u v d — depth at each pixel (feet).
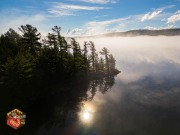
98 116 146.61
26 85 156.15
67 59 222.89
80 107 166.50
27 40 195.21
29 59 176.45
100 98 192.65
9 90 145.59
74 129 124.67
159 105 166.61
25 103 156.66
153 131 119.85
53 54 203.62
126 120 137.59
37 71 174.91
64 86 210.38
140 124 130.52
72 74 231.71
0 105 139.23
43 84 181.57
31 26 195.62
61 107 164.86
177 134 115.34
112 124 131.54
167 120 135.23
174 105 164.86
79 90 220.64
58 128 125.70
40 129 123.65
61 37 215.51
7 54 166.71
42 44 208.03
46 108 159.94
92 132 120.06
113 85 246.88
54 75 200.23
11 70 145.48
